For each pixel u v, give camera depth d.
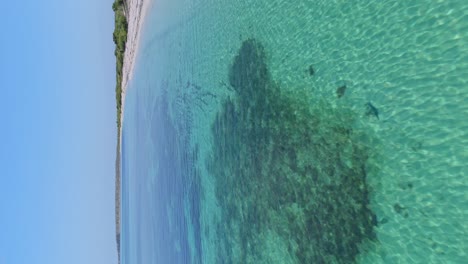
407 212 5.39
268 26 8.53
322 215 6.73
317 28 7.15
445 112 5.09
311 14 7.30
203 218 11.62
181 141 14.36
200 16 12.27
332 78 6.75
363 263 5.97
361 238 6.00
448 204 4.95
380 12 6.00
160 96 18.58
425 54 5.37
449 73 5.08
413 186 5.34
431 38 5.30
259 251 8.42
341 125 6.51
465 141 4.86
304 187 7.19
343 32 6.62
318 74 7.04
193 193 12.68
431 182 5.15
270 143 8.29
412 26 5.55
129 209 28.67
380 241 5.71
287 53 7.91
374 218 5.81
